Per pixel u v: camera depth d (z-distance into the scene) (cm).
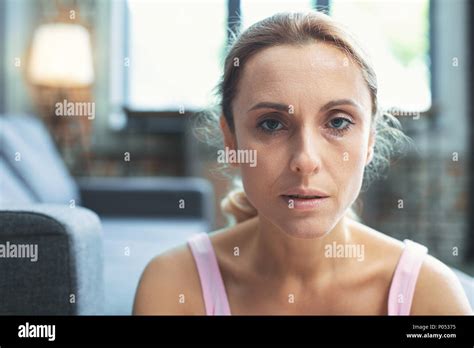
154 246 165
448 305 57
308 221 49
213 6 338
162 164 340
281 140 49
